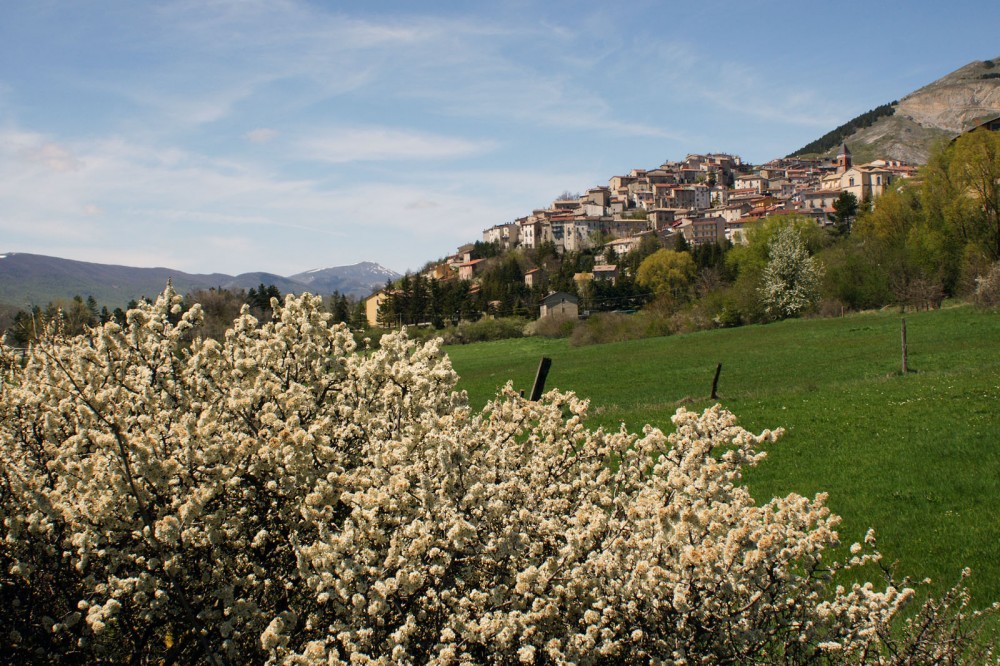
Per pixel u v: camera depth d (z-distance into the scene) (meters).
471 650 4.37
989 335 44.03
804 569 5.02
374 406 6.50
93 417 5.85
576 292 129.50
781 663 4.76
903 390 25.09
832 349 46.59
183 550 4.93
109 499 4.93
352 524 4.76
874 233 75.19
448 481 4.86
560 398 6.85
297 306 6.51
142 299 6.31
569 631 4.42
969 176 64.44
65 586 5.59
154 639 5.29
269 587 5.09
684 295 93.62
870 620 4.89
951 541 11.57
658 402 30.78
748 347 53.75
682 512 4.60
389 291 114.69
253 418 5.74
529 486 5.95
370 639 4.25
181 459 5.14
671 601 4.47
